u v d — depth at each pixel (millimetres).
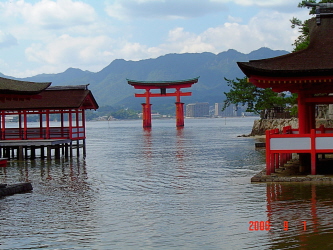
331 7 24438
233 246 13750
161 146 60500
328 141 22594
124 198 21391
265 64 22281
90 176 29750
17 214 18312
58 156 42938
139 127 180375
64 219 17375
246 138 72562
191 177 27984
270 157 23797
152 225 16250
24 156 46656
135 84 164750
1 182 27547
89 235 15234
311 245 13523
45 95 42031
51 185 25906
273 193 20703
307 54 22891
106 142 75000
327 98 23734
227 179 26375
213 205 19078
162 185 25094
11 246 14297
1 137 41688
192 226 15961
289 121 68438
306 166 25375
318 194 20016
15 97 22531
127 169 33531
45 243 14508
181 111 166000
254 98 73625
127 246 14047
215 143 63062
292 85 23672
